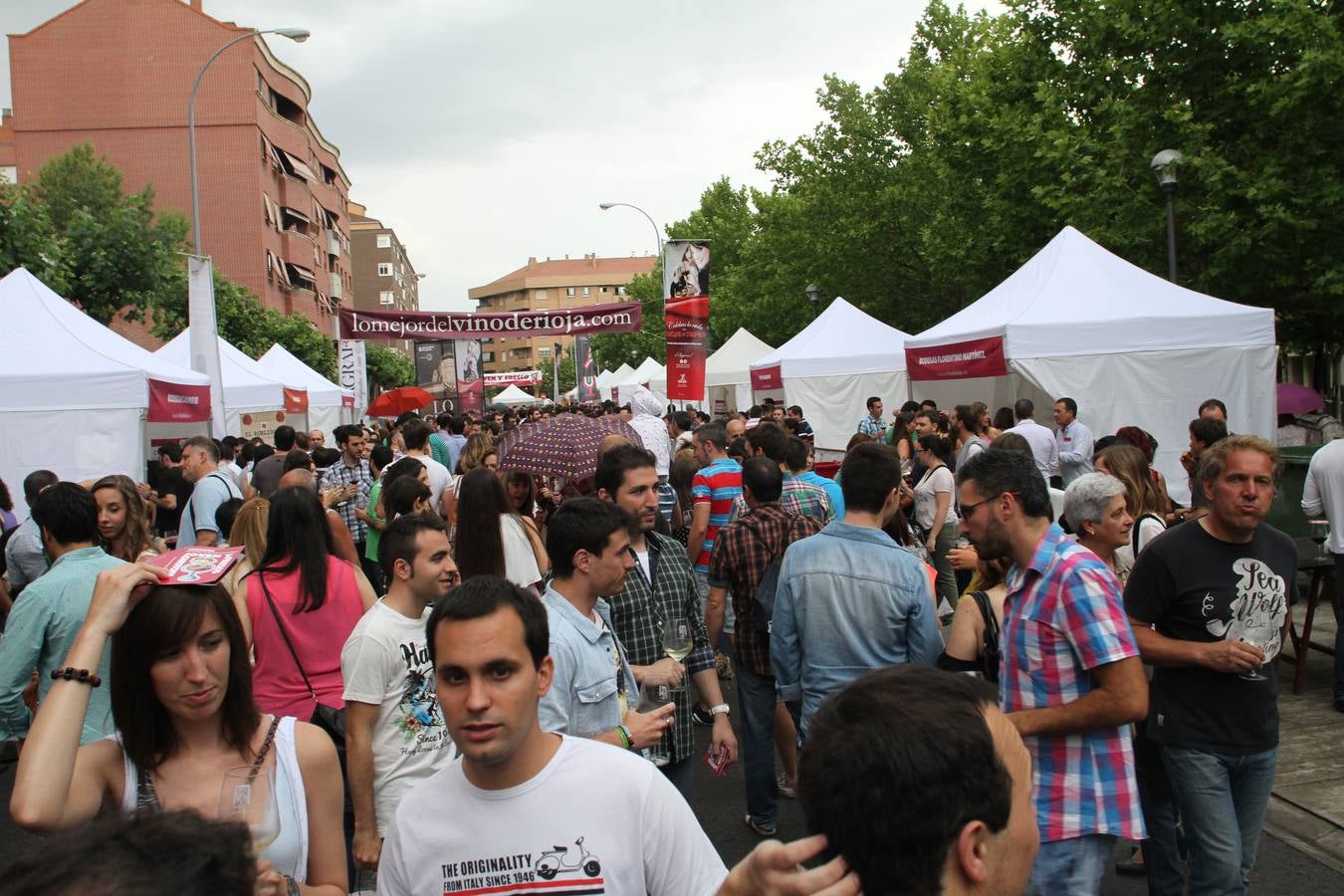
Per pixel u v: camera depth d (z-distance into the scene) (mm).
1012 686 3088
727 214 57281
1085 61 18328
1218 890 3387
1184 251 16672
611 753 2098
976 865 1317
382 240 126938
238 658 2322
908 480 9883
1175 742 3480
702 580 7453
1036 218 19234
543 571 5660
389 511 6410
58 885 1015
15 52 49156
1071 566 2982
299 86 59688
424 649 3615
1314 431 16250
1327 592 7070
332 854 2375
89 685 2178
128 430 10750
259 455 11414
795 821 5414
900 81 30609
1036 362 10461
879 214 30109
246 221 49812
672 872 2027
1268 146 15984
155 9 49312
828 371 18641
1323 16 14211
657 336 68688
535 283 167875
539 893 1973
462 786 2062
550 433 6812
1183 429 10359
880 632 3992
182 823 1133
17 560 6945
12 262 18359
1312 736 6043
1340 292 15102
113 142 49312
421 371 28766
